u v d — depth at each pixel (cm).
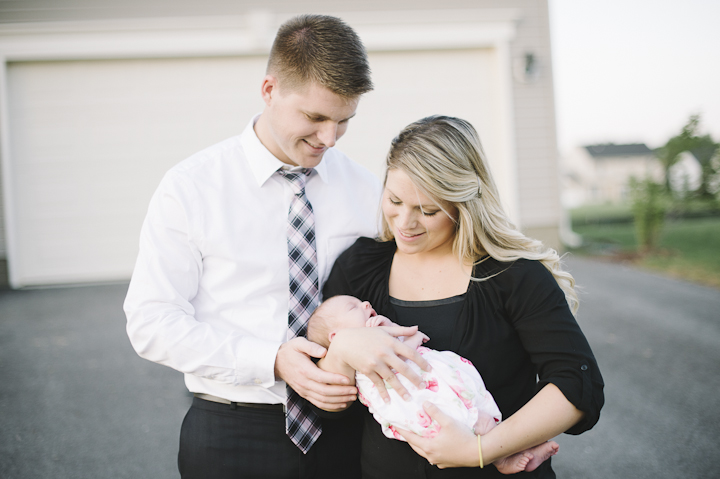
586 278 709
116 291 641
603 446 309
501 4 748
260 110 719
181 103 707
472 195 150
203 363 145
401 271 167
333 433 162
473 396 139
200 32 702
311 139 152
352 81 141
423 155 146
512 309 146
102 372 407
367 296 167
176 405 356
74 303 590
